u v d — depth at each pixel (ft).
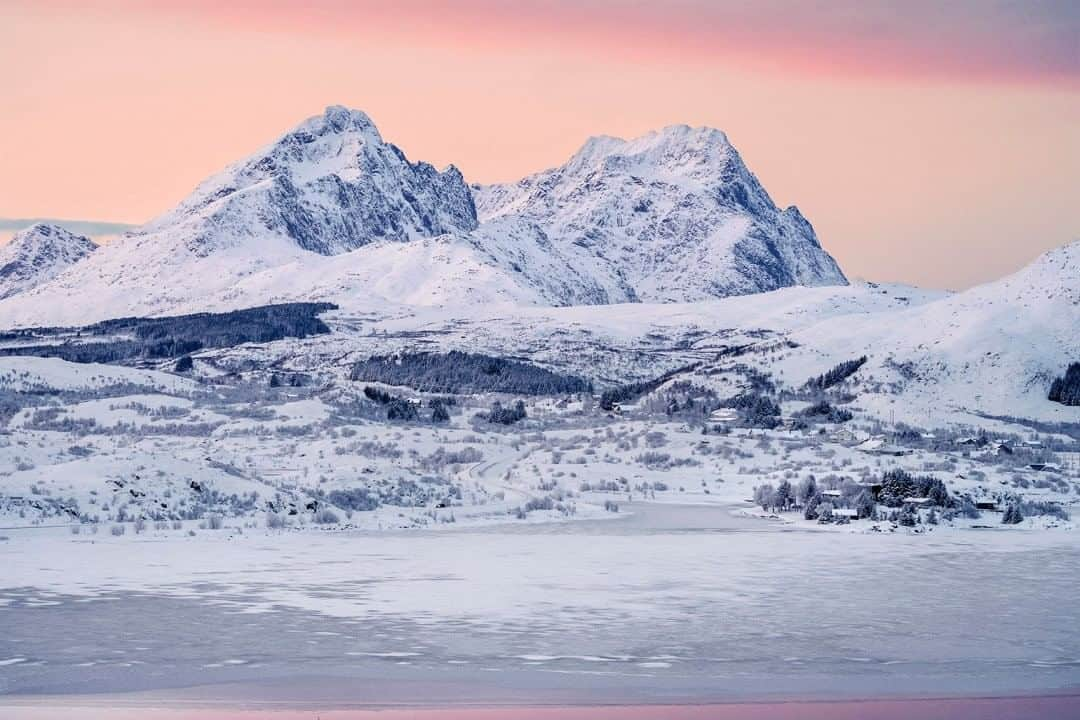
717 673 593.83
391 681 574.56
